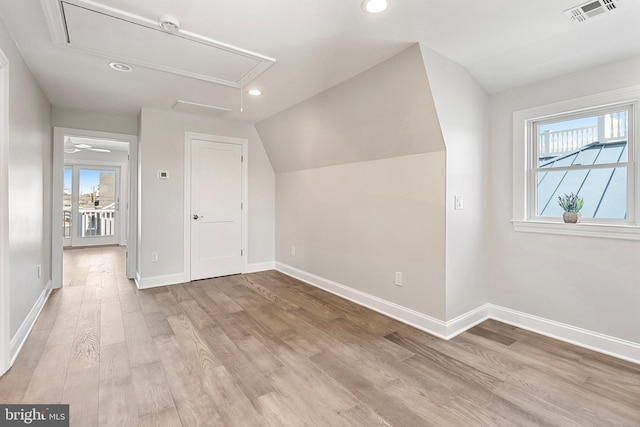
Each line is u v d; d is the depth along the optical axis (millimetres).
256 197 4703
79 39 2176
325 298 3508
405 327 2734
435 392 1802
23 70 2445
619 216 2281
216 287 3893
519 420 1574
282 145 4305
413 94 2459
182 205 4066
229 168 4422
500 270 2877
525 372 2010
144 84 3014
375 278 3152
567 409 1656
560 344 2406
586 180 2441
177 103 3578
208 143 4234
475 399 1739
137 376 1941
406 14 1876
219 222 4371
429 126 2514
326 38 2154
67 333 2543
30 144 2693
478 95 2775
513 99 2754
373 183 3154
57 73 2750
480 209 2840
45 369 2004
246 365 2086
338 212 3617
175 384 1864
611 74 2217
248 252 4652
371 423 1555
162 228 3926
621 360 2160
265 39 2168
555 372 2008
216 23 1977
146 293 3621
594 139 2396
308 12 1860
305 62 2520
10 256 2113
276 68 2629
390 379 1933
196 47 2283
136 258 4289
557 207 2604
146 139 3783
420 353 2264
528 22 1955
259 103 3551
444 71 2408
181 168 4039
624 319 2193
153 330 2621
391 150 2926
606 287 2268
